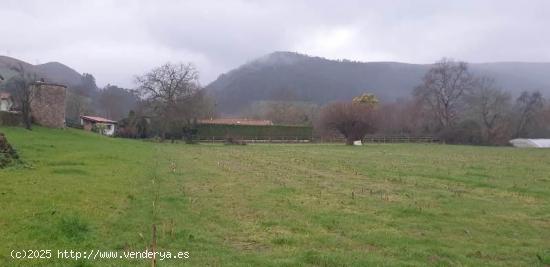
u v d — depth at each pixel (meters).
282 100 159.62
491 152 61.59
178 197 17.20
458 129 98.94
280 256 10.08
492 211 16.09
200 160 37.69
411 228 13.23
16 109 62.31
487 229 13.34
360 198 18.31
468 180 25.28
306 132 104.50
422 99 113.00
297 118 132.25
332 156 46.47
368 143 92.31
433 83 112.31
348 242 11.52
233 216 14.20
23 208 12.91
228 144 79.06
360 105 82.44
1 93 67.12
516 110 113.88
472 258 10.39
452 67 111.50
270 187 20.89
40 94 63.03
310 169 31.17
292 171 29.45
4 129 49.09
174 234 11.54
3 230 10.67
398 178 25.95
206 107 109.88
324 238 11.79
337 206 16.38
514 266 9.87
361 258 9.91
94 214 13.15
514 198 19.23
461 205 17.14
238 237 11.77
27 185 17.25
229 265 9.21
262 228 12.75
